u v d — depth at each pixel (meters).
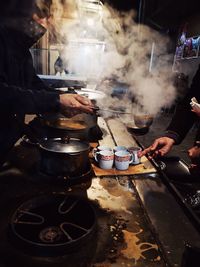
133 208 1.21
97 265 0.85
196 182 2.27
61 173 1.43
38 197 1.15
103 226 1.06
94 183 1.44
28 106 1.36
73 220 1.12
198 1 5.88
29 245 0.87
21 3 1.45
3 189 1.31
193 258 0.74
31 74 1.96
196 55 7.28
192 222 1.14
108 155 1.60
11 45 1.59
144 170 1.64
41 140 1.57
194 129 6.37
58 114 1.86
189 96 2.15
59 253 0.87
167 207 1.25
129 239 0.99
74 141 1.56
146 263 0.87
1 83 1.37
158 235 1.03
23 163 1.61
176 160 2.48
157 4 7.30
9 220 1.07
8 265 0.83
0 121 1.62
